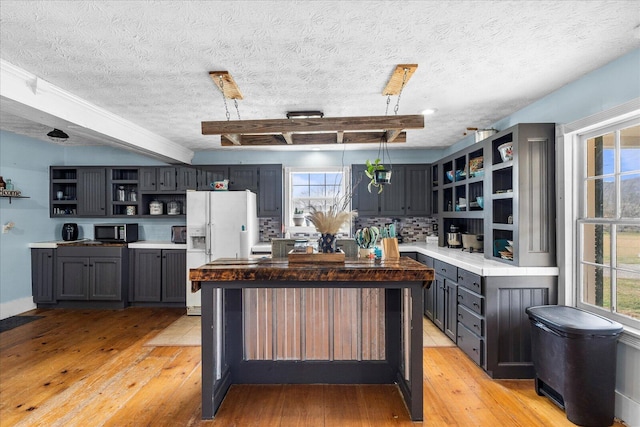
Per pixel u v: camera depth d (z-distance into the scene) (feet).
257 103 10.99
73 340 12.76
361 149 18.74
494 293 9.71
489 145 11.55
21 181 16.49
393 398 8.83
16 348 11.99
